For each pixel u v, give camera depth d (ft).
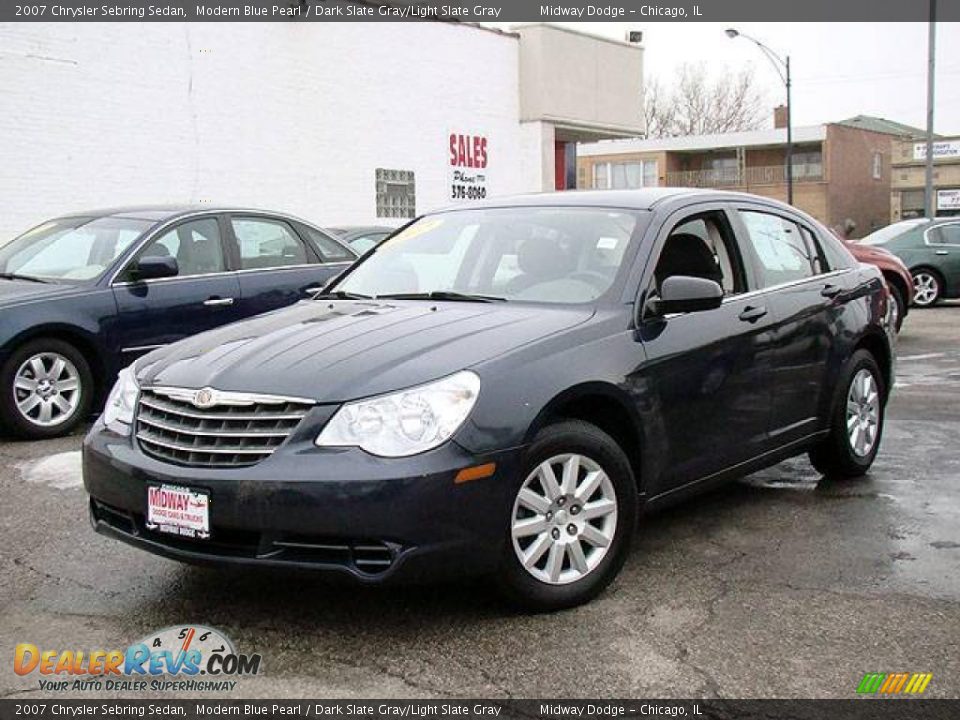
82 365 24.50
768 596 13.78
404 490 11.66
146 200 46.42
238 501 11.91
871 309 20.03
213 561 12.21
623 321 14.52
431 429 11.98
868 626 12.76
